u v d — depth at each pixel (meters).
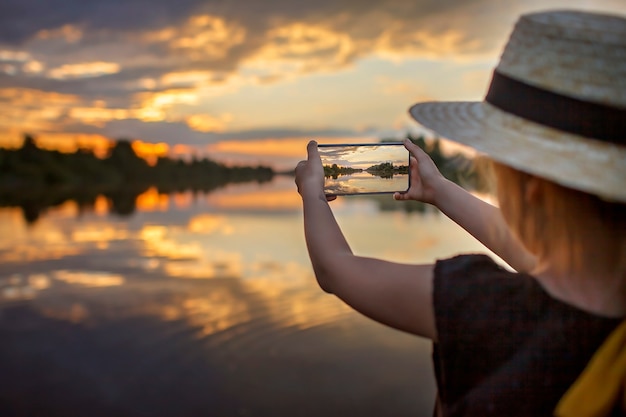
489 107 0.87
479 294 0.81
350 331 4.97
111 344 4.76
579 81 0.78
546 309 0.80
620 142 0.77
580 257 0.80
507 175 0.84
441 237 7.98
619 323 0.78
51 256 8.12
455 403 0.82
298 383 4.02
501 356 0.80
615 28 0.77
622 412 0.77
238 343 4.73
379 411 3.63
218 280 6.62
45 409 3.72
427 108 0.97
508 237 1.12
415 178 1.19
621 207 0.79
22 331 5.11
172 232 10.04
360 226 9.02
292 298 5.87
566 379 0.78
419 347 4.65
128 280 6.73
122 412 3.57
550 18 0.80
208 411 3.64
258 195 17.39
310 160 1.09
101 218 12.16
